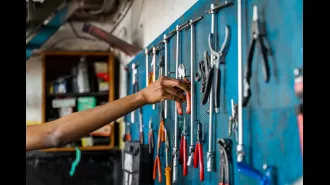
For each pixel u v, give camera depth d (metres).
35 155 3.83
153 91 1.34
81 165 3.88
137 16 3.12
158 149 1.96
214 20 1.31
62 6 3.37
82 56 3.94
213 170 1.30
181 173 1.69
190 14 1.59
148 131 2.41
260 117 1.01
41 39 3.42
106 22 4.04
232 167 1.17
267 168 0.97
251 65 1.04
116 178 3.87
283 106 0.91
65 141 1.18
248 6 1.07
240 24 1.07
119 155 3.87
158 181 2.11
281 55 0.91
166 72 1.90
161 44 2.05
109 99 3.91
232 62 1.17
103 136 3.87
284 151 0.91
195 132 1.49
